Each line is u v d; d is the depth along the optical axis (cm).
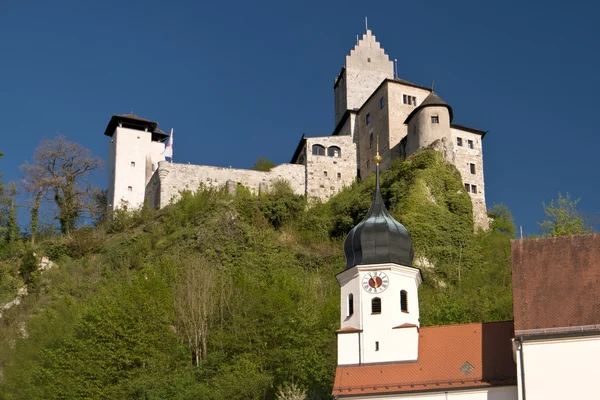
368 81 12581
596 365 4712
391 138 10912
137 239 9981
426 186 9606
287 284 7900
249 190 11031
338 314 6975
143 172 11975
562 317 4934
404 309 5578
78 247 10175
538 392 4741
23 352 7406
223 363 6650
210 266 8775
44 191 11225
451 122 10369
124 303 7106
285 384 6175
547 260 5294
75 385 6581
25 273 9712
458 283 8725
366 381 5284
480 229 9850
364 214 9950
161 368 6625
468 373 5169
